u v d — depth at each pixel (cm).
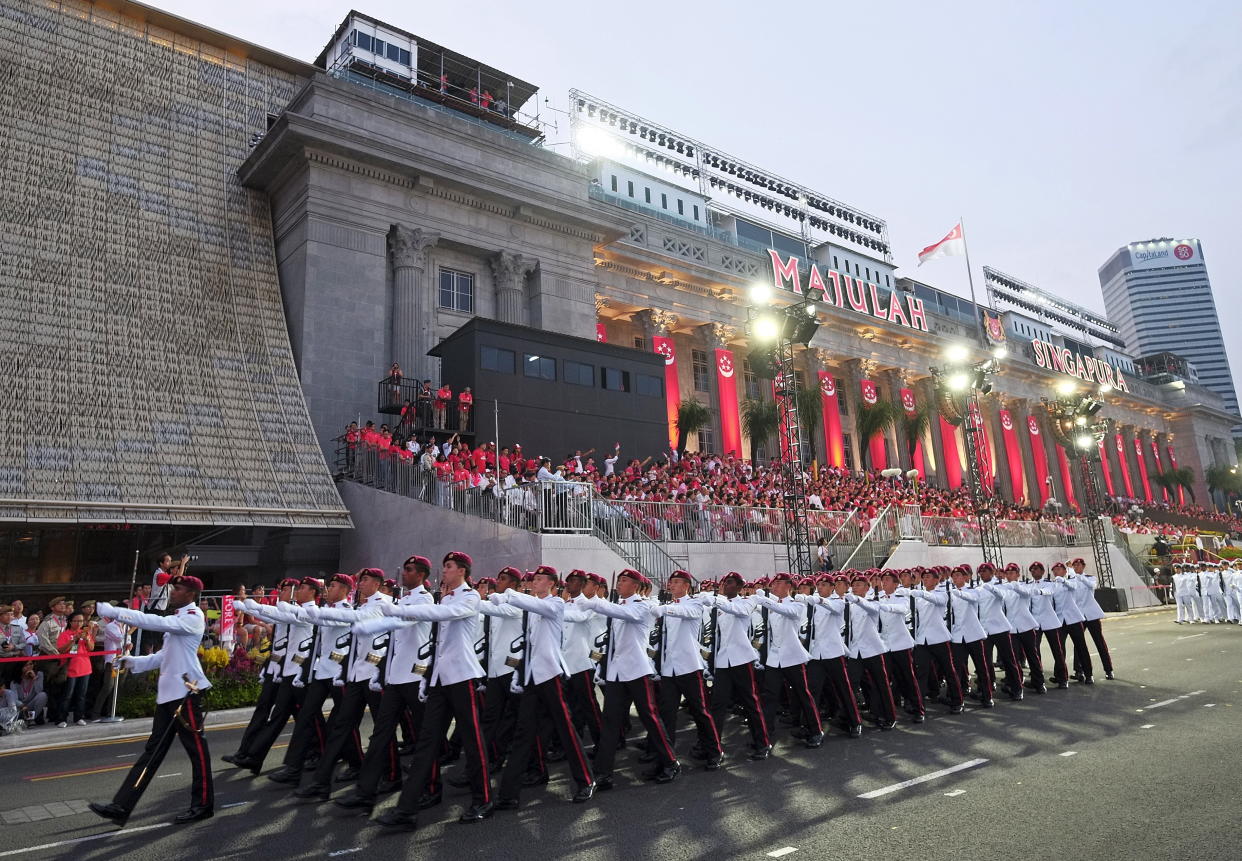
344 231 2864
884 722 1144
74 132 2686
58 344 2336
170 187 2816
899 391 5175
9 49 2666
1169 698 1278
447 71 3688
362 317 2841
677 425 3953
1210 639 2138
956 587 1335
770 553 2389
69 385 2284
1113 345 8644
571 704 1045
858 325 4959
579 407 2856
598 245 3638
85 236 2555
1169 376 8556
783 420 2566
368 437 2489
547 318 3291
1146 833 641
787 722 1216
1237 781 780
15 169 2522
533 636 819
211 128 3017
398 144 3025
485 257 3269
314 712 903
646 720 872
